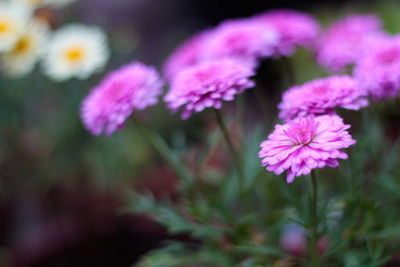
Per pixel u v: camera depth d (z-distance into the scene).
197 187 0.45
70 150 0.55
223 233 0.44
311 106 0.38
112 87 0.42
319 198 0.43
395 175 0.43
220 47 0.45
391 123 0.48
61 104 0.55
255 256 0.44
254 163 0.46
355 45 0.46
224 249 0.45
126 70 0.44
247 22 0.49
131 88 0.41
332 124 0.36
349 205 0.41
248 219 0.44
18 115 0.54
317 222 0.40
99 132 0.42
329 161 0.35
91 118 0.42
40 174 0.57
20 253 0.54
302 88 0.39
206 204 0.45
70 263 0.54
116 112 0.41
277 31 0.47
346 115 0.46
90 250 0.54
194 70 0.41
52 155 0.56
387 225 0.42
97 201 0.57
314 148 0.35
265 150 0.36
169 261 0.45
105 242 0.54
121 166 0.56
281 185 0.42
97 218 0.54
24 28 0.52
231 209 0.47
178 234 0.53
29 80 0.54
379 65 0.41
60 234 0.54
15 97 0.54
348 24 0.48
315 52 0.49
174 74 0.50
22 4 0.53
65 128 0.54
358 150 0.41
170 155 0.45
